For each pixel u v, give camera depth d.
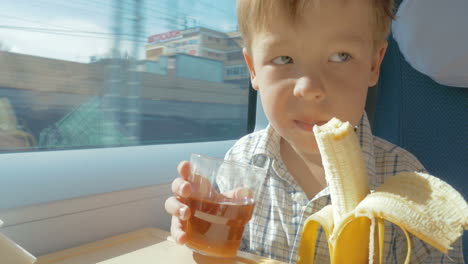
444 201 0.36
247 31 0.68
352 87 0.60
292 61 0.60
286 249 0.75
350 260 0.40
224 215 0.49
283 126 0.62
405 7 0.91
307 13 0.56
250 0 0.63
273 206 0.78
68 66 0.86
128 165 0.84
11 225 0.53
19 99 0.79
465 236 0.89
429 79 0.95
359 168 0.42
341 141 0.41
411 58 0.92
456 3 0.85
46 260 0.52
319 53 0.58
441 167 0.94
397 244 0.74
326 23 0.56
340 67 0.59
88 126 0.91
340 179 0.41
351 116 0.61
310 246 0.46
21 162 0.77
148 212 0.71
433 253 0.70
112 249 0.57
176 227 0.56
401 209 0.36
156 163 0.87
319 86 0.56
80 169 0.77
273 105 0.62
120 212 0.66
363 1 0.59
